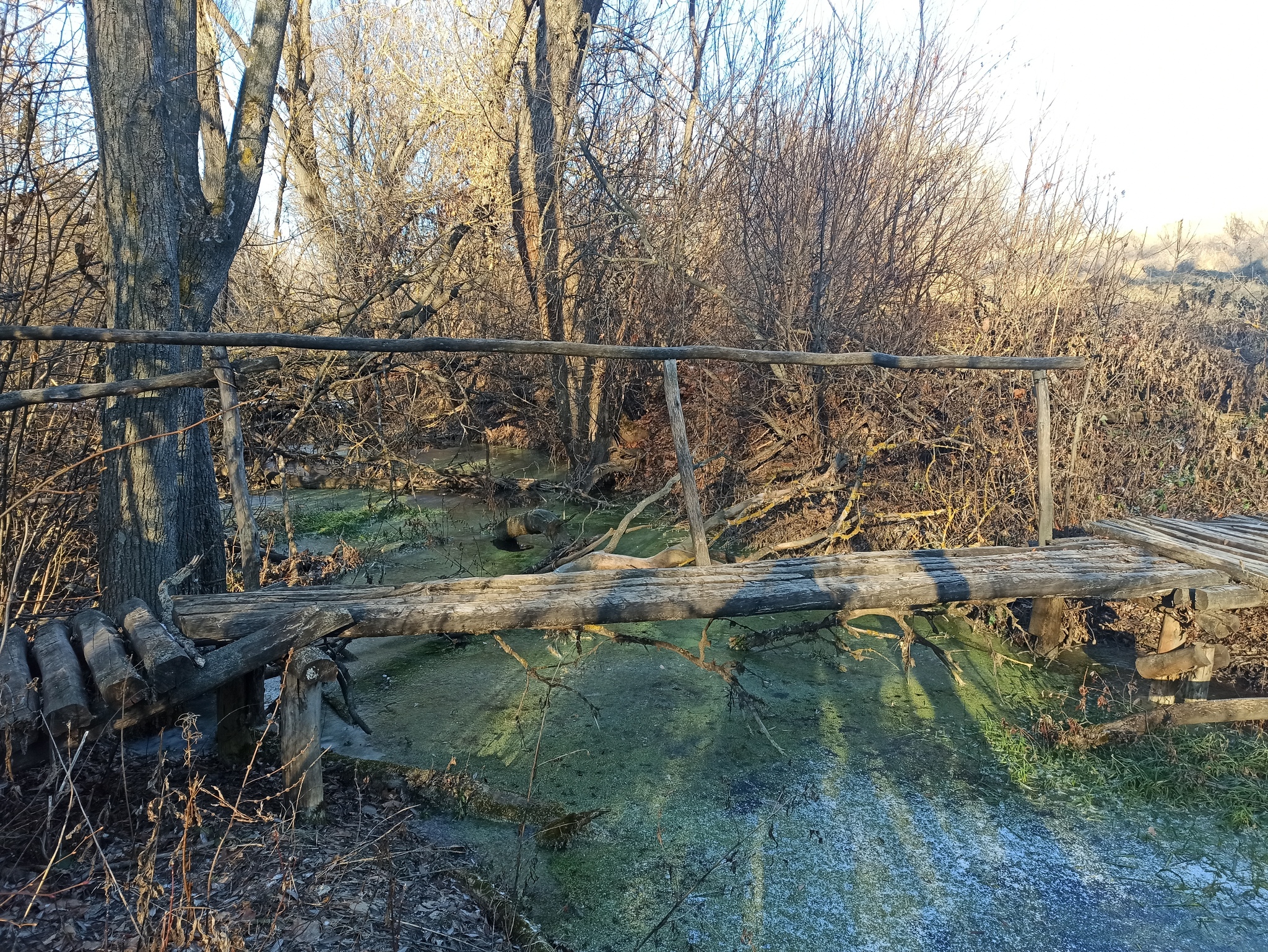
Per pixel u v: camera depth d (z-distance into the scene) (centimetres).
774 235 945
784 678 607
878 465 831
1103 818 446
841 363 563
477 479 1099
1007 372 780
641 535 923
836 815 444
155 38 475
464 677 604
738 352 553
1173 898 387
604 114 1162
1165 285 1191
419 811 420
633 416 1166
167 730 476
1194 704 506
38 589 536
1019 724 541
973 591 504
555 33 1074
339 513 1011
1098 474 728
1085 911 379
